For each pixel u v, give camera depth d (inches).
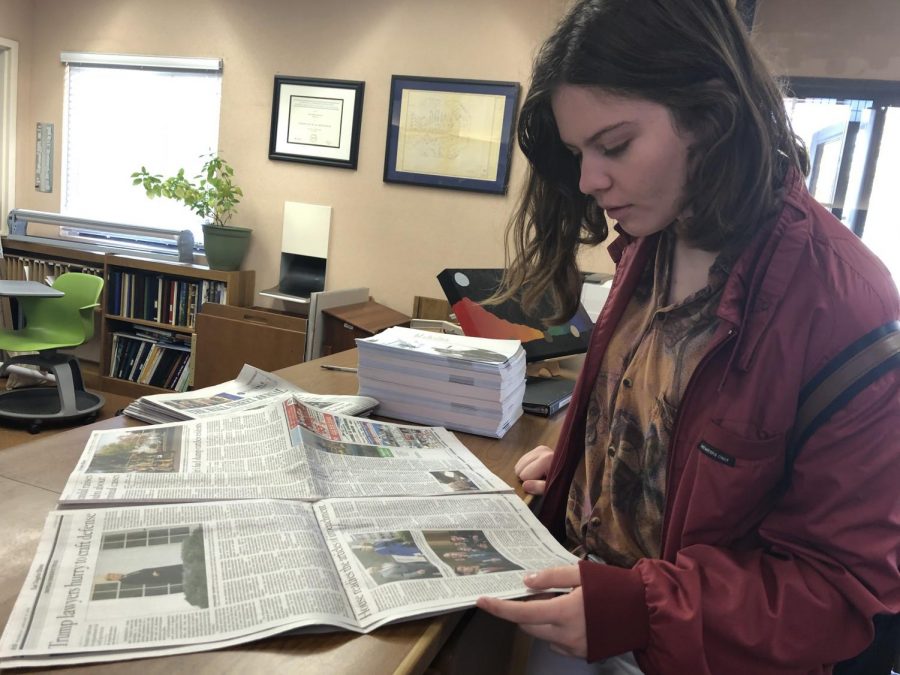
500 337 58.0
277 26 136.2
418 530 28.8
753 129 24.5
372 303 127.6
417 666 20.6
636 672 33.5
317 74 134.5
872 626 23.3
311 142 135.6
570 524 36.5
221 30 140.7
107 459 32.3
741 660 23.4
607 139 25.3
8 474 30.3
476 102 122.7
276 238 141.7
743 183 25.0
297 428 37.2
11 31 153.9
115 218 159.5
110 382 145.3
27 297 124.4
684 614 23.3
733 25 25.1
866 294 24.1
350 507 29.9
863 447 23.1
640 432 32.3
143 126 153.6
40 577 21.9
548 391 55.2
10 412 122.3
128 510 26.9
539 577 25.1
